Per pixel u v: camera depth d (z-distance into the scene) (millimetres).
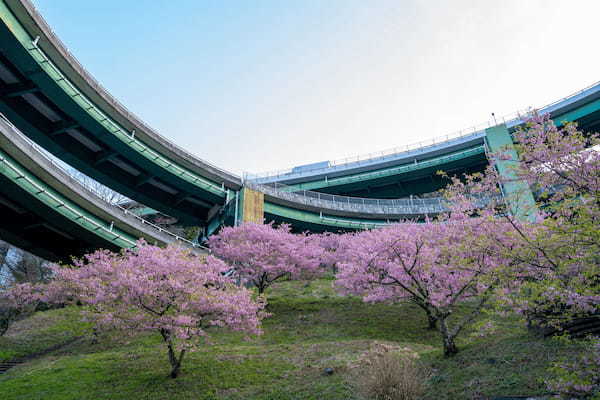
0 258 43750
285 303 29969
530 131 11648
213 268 20484
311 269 32406
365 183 68250
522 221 12492
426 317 23938
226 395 14656
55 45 33969
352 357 16969
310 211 58406
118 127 41188
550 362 11539
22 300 28672
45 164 29672
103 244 36562
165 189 52250
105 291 18344
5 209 34500
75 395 15273
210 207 56594
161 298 17344
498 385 11266
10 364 22484
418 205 59000
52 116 39562
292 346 20156
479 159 62094
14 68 34281
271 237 32875
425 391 12070
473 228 13844
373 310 26344
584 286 9008
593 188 10211
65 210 32250
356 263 22281
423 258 19516
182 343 16453
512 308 11188
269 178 69250
